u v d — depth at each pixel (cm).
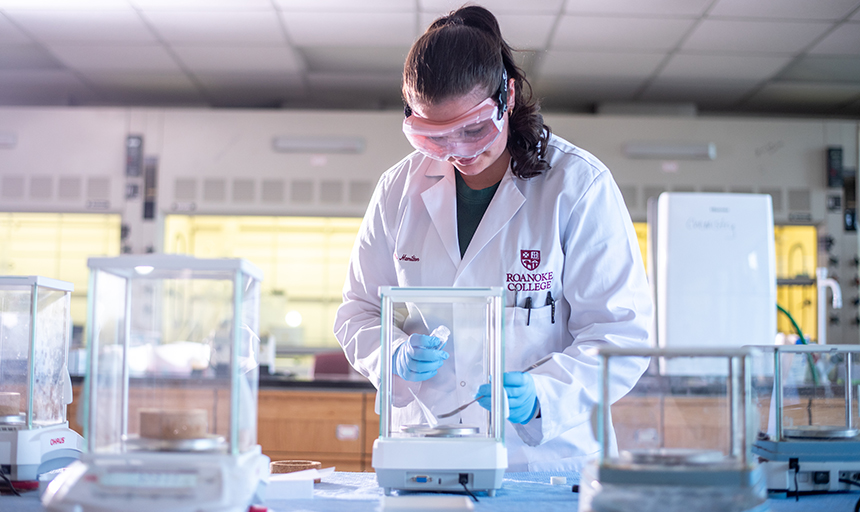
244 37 430
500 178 159
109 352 98
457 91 125
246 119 488
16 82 511
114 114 488
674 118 489
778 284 474
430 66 126
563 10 388
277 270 544
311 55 462
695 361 95
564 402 130
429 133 126
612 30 412
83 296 518
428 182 164
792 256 511
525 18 398
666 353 92
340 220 514
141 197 483
